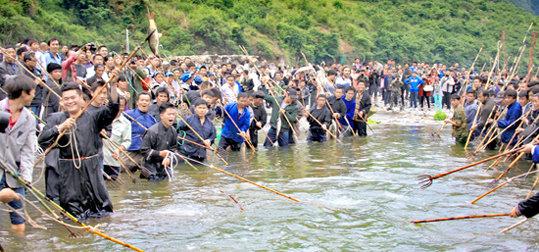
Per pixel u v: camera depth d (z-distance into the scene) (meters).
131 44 30.53
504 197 8.40
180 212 7.43
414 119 21.16
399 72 25.95
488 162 11.43
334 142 14.49
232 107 12.61
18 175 5.96
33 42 12.57
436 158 11.88
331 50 41.28
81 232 6.54
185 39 33.38
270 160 11.59
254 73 22.16
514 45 52.19
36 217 7.11
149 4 34.09
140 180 9.42
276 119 13.80
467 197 8.38
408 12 53.34
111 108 6.95
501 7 59.56
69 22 30.03
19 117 6.28
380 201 8.09
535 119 11.18
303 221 7.10
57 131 6.71
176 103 14.31
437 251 6.08
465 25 53.44
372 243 6.32
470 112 13.99
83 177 7.00
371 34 46.56
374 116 22.28
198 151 11.12
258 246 6.19
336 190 8.73
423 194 8.54
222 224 6.94
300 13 44.25
